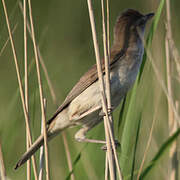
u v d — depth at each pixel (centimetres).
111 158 788
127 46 978
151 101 1109
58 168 1184
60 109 961
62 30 1927
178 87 1180
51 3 1966
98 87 958
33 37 804
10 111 959
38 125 1265
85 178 944
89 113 943
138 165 1058
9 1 1872
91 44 1738
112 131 825
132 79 954
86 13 2003
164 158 1051
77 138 984
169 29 954
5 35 909
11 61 1634
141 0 1870
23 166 1186
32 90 967
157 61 1074
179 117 944
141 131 1087
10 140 952
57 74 1155
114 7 2023
